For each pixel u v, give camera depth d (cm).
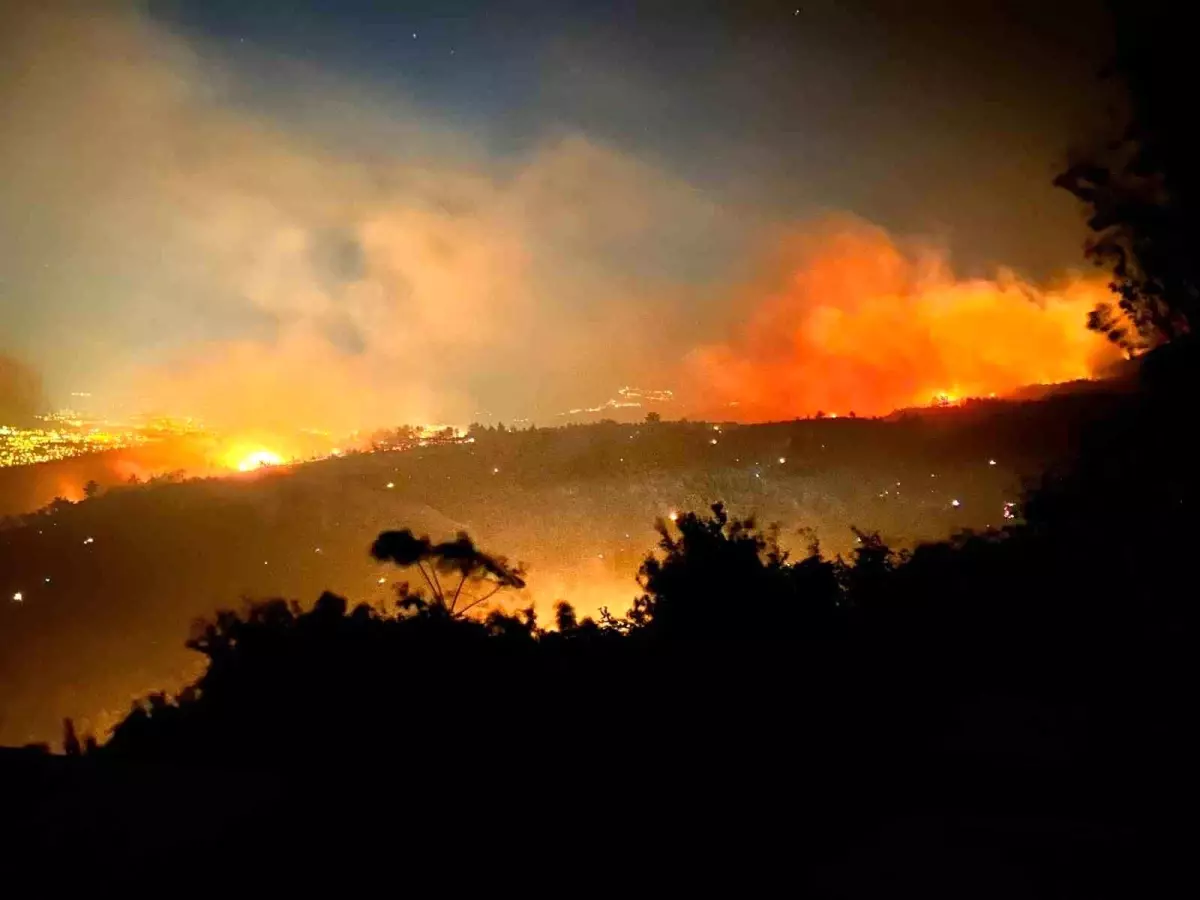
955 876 288
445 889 297
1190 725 375
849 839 314
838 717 392
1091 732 379
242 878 306
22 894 304
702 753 368
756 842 315
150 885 305
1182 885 279
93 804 361
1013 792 339
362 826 334
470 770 364
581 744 377
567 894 291
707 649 431
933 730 388
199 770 393
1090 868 289
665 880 297
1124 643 438
